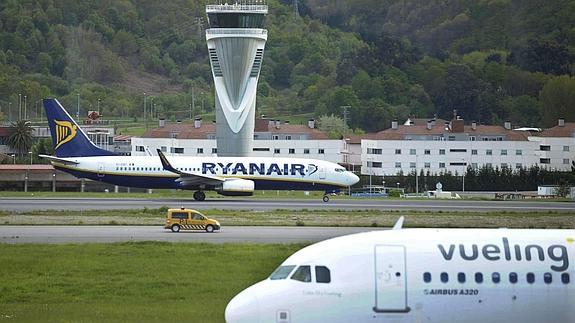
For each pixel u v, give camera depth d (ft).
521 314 364.17
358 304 359.25
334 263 364.99
